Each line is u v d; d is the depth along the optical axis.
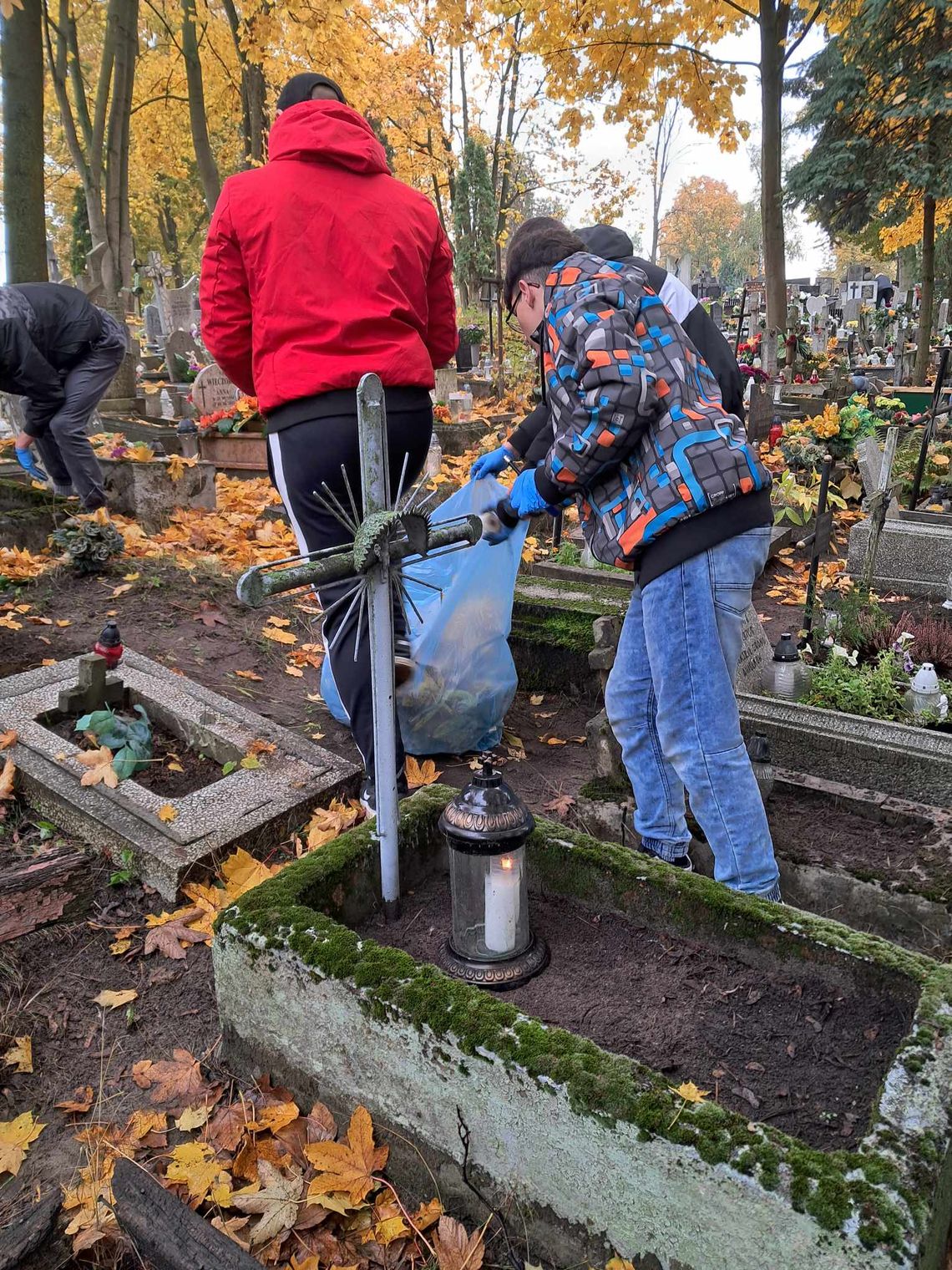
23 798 3.02
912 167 12.62
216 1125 1.93
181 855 2.66
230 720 3.38
